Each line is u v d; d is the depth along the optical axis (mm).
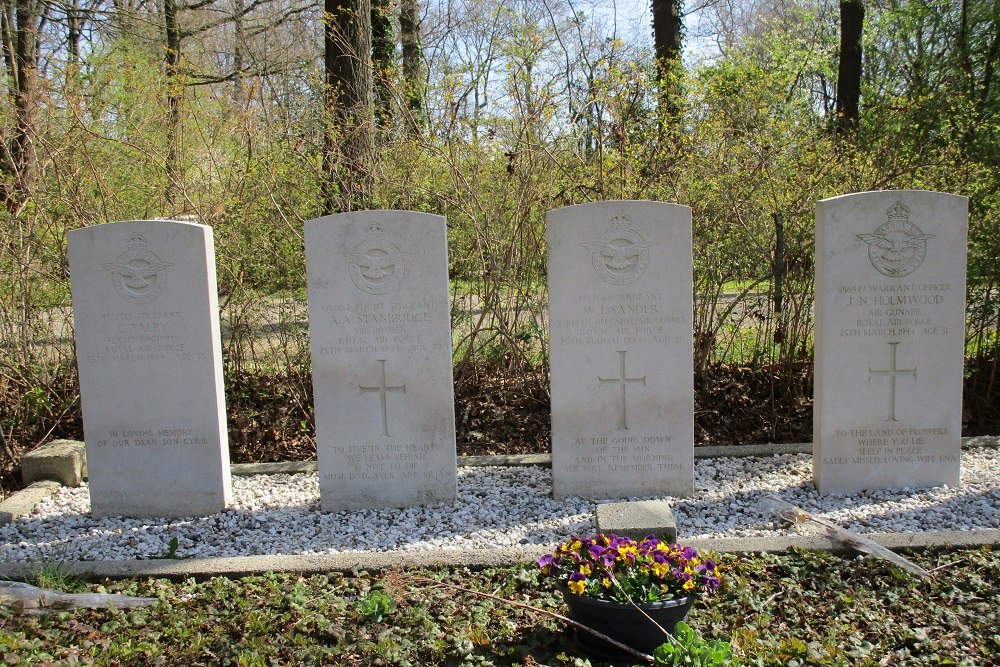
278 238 8148
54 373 8047
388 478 5863
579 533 5324
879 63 16469
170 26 14328
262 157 8094
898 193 5566
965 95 9195
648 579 3717
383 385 5766
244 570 4656
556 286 5766
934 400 5777
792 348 7645
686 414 5840
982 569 4336
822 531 5164
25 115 8031
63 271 7801
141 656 3744
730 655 3459
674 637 3578
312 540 5406
